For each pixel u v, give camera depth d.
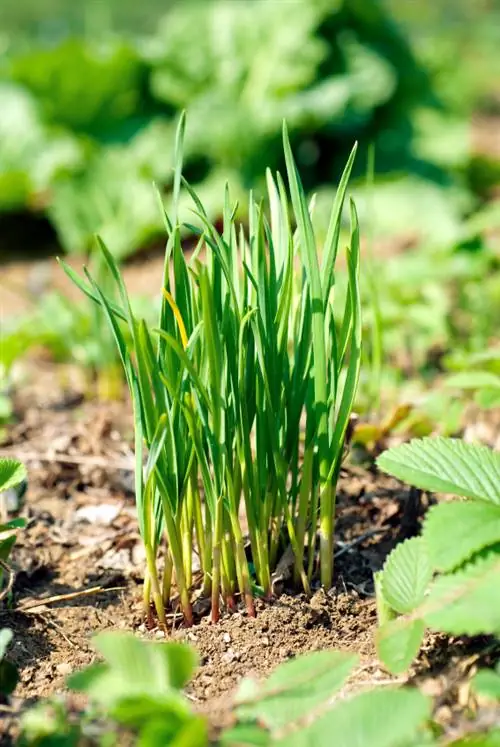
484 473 1.11
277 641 1.13
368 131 2.68
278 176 1.12
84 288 1.11
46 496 1.31
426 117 2.74
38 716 1.04
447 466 1.11
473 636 1.11
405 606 1.09
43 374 1.66
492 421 1.38
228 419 1.11
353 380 1.13
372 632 1.14
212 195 2.44
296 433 1.14
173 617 1.15
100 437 1.39
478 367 1.39
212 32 2.61
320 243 1.90
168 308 1.11
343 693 1.08
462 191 2.60
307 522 1.21
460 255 1.54
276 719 1.03
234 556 1.14
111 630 1.15
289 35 2.54
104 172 2.55
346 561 1.20
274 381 1.12
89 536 1.25
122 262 2.42
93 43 2.66
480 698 1.07
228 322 1.10
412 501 1.22
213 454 1.11
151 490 1.12
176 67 2.61
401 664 1.06
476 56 4.91
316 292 1.10
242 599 1.15
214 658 1.12
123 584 1.20
